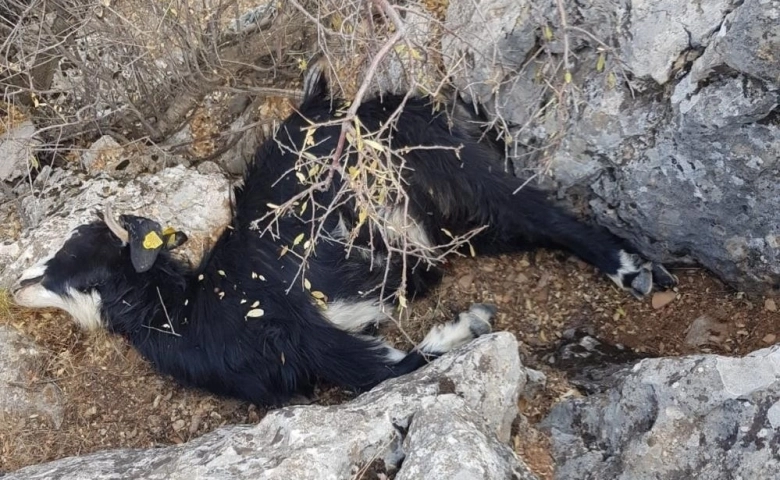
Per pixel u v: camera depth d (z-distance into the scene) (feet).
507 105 5.28
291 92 6.12
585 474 4.24
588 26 4.96
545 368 5.03
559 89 4.58
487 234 5.42
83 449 5.46
